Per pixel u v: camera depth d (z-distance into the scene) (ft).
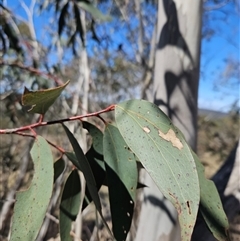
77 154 0.68
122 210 0.70
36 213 0.66
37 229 0.64
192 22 1.15
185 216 0.54
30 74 2.26
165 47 1.16
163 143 0.59
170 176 0.57
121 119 0.63
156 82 1.18
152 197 1.14
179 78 1.14
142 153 0.59
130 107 0.64
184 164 0.57
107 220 2.18
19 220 0.66
